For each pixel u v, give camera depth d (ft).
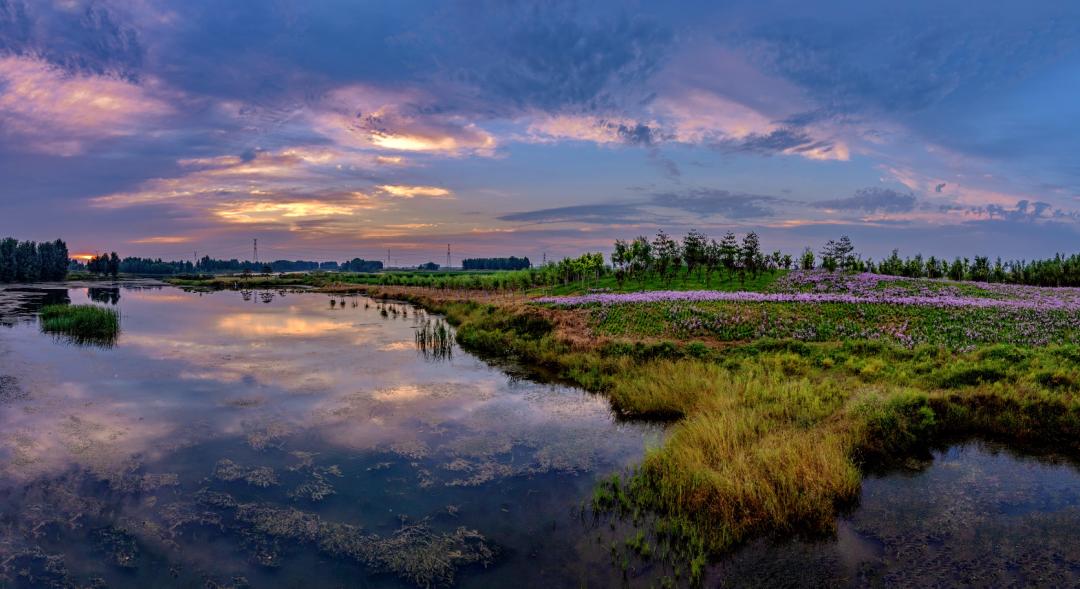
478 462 43.11
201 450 45.73
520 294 191.72
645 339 87.35
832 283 161.27
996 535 30.53
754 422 44.45
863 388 54.85
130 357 84.79
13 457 43.80
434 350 92.02
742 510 31.30
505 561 29.22
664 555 28.96
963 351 74.49
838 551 28.99
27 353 87.76
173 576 28.50
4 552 30.45
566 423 52.75
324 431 50.55
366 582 27.81
